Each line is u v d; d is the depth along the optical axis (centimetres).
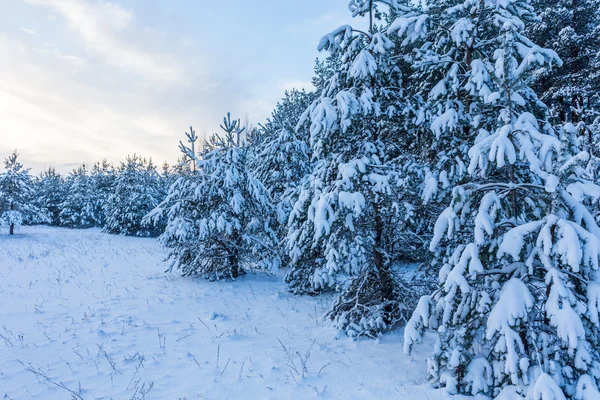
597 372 327
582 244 335
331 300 944
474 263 382
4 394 435
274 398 432
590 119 1608
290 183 1453
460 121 604
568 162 347
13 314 761
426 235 685
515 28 566
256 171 1616
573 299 338
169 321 735
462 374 412
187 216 1172
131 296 936
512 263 403
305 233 732
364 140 694
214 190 1189
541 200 390
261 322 754
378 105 641
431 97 671
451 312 422
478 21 633
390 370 505
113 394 439
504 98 507
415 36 624
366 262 704
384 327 645
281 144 1512
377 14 693
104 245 2262
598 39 1611
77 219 4438
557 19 1670
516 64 522
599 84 1598
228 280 1171
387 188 576
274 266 1206
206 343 617
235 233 1222
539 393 318
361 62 628
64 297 915
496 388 382
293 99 2223
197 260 1167
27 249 1942
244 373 500
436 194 539
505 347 365
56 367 512
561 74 1725
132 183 3431
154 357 552
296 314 821
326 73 2100
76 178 5091
